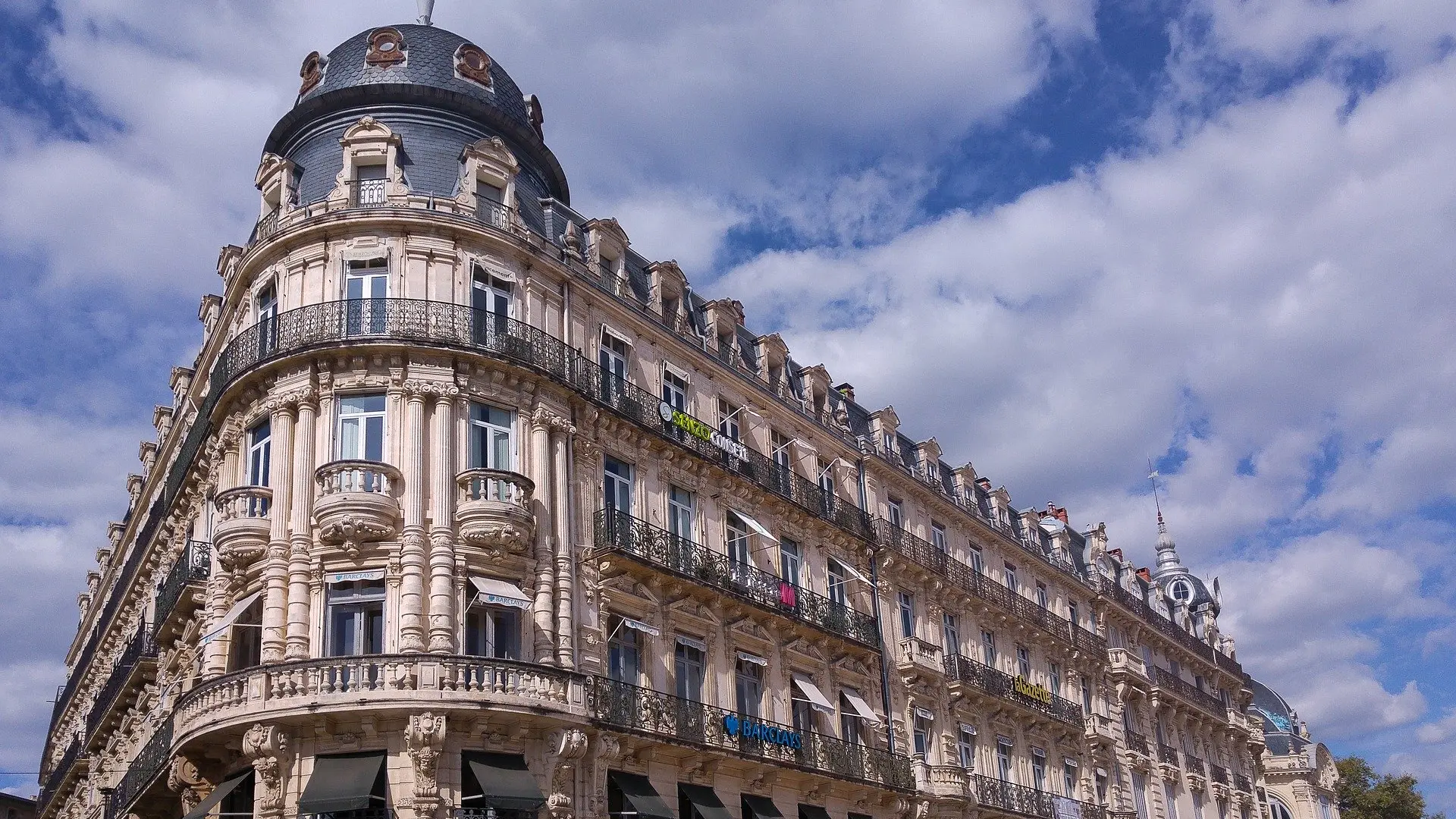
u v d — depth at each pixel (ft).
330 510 99.35
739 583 126.31
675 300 136.36
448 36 125.49
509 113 124.36
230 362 112.47
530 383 111.45
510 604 101.09
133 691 140.67
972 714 163.53
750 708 127.65
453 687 94.63
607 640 111.65
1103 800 192.03
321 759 93.81
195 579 116.16
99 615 196.65
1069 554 214.69
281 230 111.14
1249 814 256.93
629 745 107.45
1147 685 217.77
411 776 92.73
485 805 94.43
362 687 93.30
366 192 112.27
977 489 193.36
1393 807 309.83
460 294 110.22
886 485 166.20
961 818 151.12
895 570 158.40
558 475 111.24
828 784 129.70
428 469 103.55
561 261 120.37
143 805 121.19
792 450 149.18
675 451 126.41
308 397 104.88
